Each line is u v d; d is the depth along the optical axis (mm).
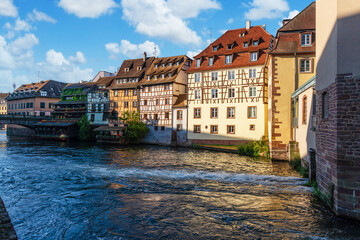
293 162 18297
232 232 7715
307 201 10188
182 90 38469
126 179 14484
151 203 10375
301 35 20281
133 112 39438
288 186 12594
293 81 20344
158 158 23094
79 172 16469
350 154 7789
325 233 7434
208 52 33250
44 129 47969
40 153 26312
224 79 30969
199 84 32906
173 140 35375
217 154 26031
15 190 12398
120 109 42750
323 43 9602
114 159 22391
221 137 31016
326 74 9148
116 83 43844
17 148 30859
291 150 18562
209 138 31938
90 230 7969
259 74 28547
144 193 11773
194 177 14898
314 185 11320
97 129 40719
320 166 10062
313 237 7227
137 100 40500
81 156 24312
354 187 7719
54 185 13281
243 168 17766
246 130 29359
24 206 10141
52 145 35406
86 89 48656
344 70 7887
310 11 20906
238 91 29938
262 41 29781
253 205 9977
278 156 20812
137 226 8219
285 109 20484
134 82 41625
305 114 15766
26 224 8438
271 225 8125
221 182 13664
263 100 28047
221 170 17031
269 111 23672
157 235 7586
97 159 22344
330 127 8609
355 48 7785
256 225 8164
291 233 7535
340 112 7926
